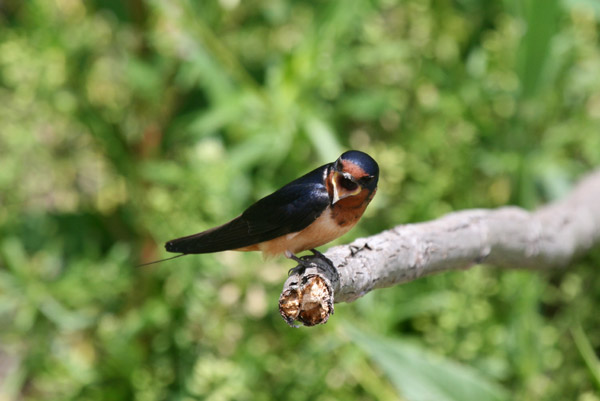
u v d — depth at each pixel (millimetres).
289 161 11086
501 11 12656
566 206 9391
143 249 11570
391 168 10969
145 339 10992
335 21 10867
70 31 11773
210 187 9773
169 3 10977
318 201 6855
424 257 6996
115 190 12180
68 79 11562
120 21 12297
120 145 11945
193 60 11383
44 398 11633
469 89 11695
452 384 9070
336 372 10422
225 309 10414
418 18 11969
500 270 11367
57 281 10773
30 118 11398
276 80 10805
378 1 11453
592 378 9531
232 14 12797
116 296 11336
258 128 10539
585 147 11719
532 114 11875
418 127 11773
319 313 5805
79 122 11680
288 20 12664
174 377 10508
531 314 10305
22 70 11094
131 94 12195
